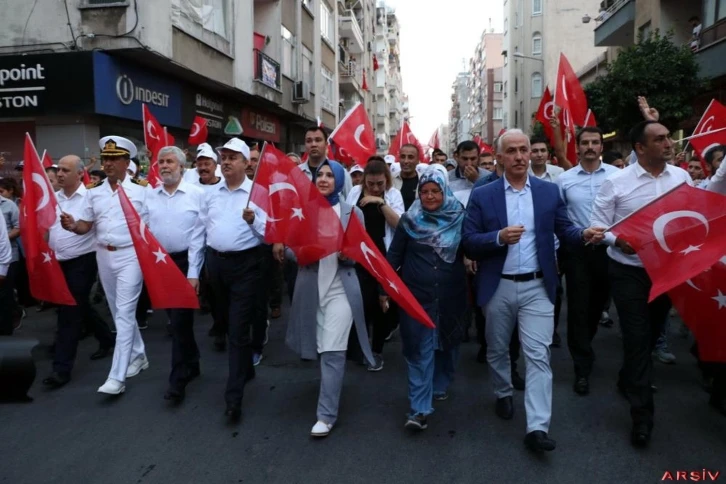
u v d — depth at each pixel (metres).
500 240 3.76
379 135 62.16
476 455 3.82
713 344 4.02
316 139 5.58
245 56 17.28
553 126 7.59
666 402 4.66
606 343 6.39
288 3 21.81
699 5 18.30
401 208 5.72
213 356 6.10
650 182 4.20
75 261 5.31
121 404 4.77
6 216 6.97
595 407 4.57
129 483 3.54
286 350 6.29
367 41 48.94
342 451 3.91
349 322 4.23
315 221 4.14
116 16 11.69
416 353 4.14
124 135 13.19
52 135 12.01
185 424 4.37
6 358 2.32
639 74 13.57
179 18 13.37
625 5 21.11
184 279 4.57
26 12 11.89
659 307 4.69
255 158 7.34
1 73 11.72
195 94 15.75
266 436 4.16
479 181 5.85
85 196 5.14
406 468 3.67
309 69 25.20
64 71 11.53
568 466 3.66
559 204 4.01
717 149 6.02
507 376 4.33
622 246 3.79
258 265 4.61
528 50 45.72
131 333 5.02
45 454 3.93
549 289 3.91
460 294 4.23
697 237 3.60
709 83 14.42
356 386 5.16
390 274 3.89
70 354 5.26
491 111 80.06
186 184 5.49
